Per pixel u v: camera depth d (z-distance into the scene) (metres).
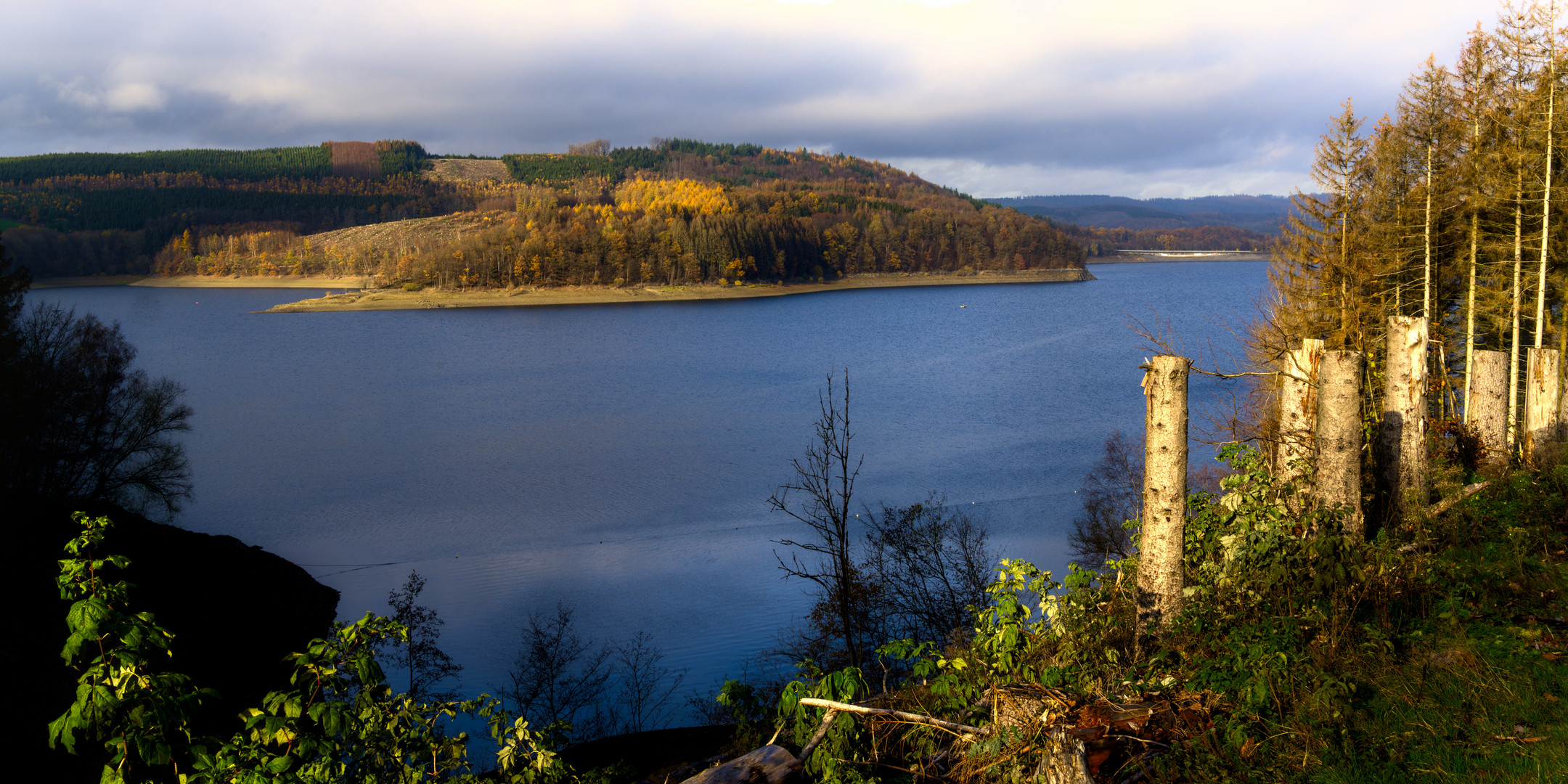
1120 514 34.19
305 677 4.87
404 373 99.44
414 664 22.64
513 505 45.44
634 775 8.62
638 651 25.14
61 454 32.78
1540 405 11.67
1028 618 6.49
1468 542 7.83
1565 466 9.33
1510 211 23.95
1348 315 23.58
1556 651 5.18
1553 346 24.95
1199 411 42.91
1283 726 4.76
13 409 29.23
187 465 38.31
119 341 36.69
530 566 34.94
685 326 146.00
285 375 98.19
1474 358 11.76
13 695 20.66
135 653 4.01
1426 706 4.80
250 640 28.14
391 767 5.28
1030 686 4.94
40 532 29.88
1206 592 7.00
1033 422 62.44
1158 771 4.61
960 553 19.06
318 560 37.09
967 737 5.14
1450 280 27.53
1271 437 9.94
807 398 77.31
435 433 66.50
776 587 30.67
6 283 29.88
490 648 26.17
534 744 5.73
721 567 33.47
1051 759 4.39
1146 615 6.84
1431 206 25.66
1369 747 4.52
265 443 63.50
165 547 31.12
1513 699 4.74
